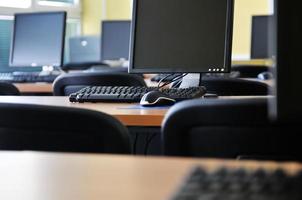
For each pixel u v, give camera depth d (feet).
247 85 7.02
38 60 12.44
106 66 14.53
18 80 10.85
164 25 6.33
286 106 2.08
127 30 14.90
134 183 2.15
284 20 2.09
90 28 21.74
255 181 1.79
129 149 3.50
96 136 3.46
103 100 5.71
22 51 12.66
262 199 1.63
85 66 15.49
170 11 6.32
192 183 1.81
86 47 17.34
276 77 2.09
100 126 3.42
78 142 3.52
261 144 3.28
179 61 6.20
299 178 1.80
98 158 2.64
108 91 5.94
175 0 6.31
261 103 3.15
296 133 3.23
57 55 12.18
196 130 3.32
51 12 12.32
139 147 6.32
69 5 21.35
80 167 2.47
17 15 12.73
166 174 2.26
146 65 6.35
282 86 2.08
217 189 1.73
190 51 6.16
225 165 2.17
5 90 8.31
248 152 3.31
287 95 2.08
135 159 2.58
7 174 2.38
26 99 6.16
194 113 3.25
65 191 2.11
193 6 6.20
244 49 17.84
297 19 2.09
